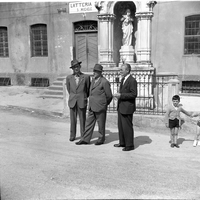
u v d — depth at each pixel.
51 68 16.22
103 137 6.32
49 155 5.52
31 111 10.23
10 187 4.10
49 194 3.88
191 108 8.90
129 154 5.62
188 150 5.93
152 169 4.80
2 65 17.66
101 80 6.11
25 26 16.62
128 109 5.71
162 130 7.63
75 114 6.55
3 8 17.02
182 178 4.43
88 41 15.26
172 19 13.61
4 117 9.42
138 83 8.59
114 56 10.54
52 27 15.84
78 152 5.73
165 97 8.95
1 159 5.28
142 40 9.40
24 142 6.46
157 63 14.12
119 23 10.52
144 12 9.17
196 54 13.59
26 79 16.92
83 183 4.23
